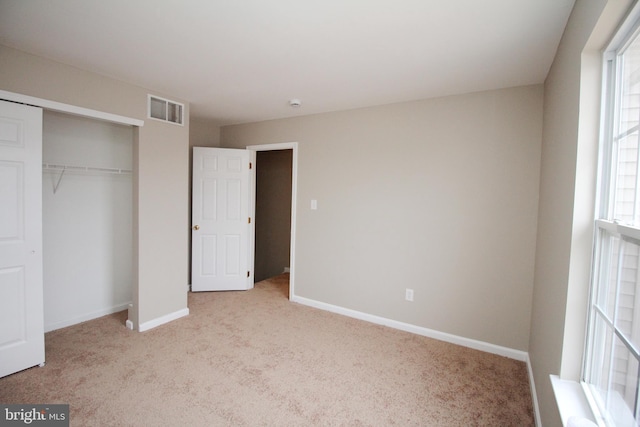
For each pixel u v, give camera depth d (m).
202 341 2.80
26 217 2.21
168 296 3.20
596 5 1.08
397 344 2.83
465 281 2.83
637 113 1.02
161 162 3.05
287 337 2.93
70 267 3.07
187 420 1.82
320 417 1.87
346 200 3.47
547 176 2.07
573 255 1.30
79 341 2.74
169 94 3.04
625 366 1.01
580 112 1.26
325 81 2.60
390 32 1.80
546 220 2.02
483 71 2.30
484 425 1.83
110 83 2.62
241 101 3.23
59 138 2.92
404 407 1.98
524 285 2.58
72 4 1.58
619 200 1.16
